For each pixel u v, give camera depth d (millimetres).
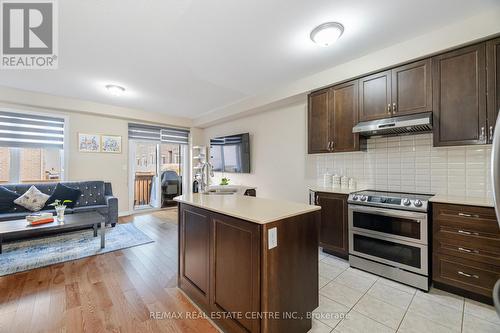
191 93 4031
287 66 2934
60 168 4480
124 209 5145
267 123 4395
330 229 2838
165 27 2129
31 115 4105
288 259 1471
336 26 2059
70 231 3828
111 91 3748
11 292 2068
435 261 2078
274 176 4254
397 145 2744
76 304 1897
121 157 5102
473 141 1990
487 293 1832
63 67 2969
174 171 6352
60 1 1787
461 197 2191
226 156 5316
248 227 1410
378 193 2602
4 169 3988
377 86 2562
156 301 1954
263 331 1320
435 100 2180
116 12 1916
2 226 2666
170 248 3176
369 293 2076
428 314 1776
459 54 2068
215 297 1691
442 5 1829
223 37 2299
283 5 1840
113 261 2742
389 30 2160
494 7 1856
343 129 2867
